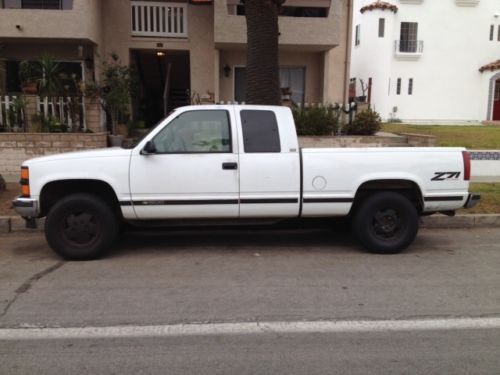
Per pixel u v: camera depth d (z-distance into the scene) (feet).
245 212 21.26
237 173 20.95
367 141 45.98
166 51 54.34
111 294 16.93
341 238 25.05
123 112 48.14
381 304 16.19
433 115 100.42
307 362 12.42
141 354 12.80
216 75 52.85
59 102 43.65
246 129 21.17
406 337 13.84
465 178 22.20
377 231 22.09
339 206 21.58
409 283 18.25
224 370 12.00
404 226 22.07
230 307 15.83
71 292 17.13
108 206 21.06
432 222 27.81
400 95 99.76
